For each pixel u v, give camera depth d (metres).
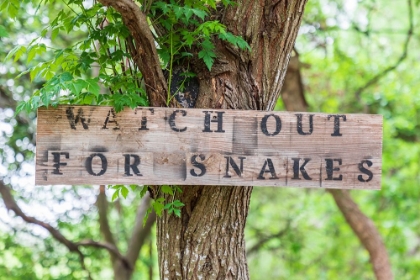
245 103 2.42
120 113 2.17
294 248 8.59
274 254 10.16
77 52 2.72
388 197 8.26
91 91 2.05
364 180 2.19
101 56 2.43
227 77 2.40
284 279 12.23
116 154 2.15
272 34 2.45
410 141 8.19
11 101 6.64
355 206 6.83
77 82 2.05
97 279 8.23
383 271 6.71
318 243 9.98
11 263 8.05
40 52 2.55
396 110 7.97
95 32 2.38
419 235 9.73
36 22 6.26
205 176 2.17
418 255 10.27
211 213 2.40
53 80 2.06
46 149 2.13
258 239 10.19
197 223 2.41
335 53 7.56
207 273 2.42
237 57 2.43
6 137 6.66
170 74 2.31
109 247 7.30
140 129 2.17
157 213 2.31
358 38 8.09
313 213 9.57
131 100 2.15
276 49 2.47
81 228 8.45
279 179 2.18
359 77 7.88
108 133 2.16
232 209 2.44
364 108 7.73
